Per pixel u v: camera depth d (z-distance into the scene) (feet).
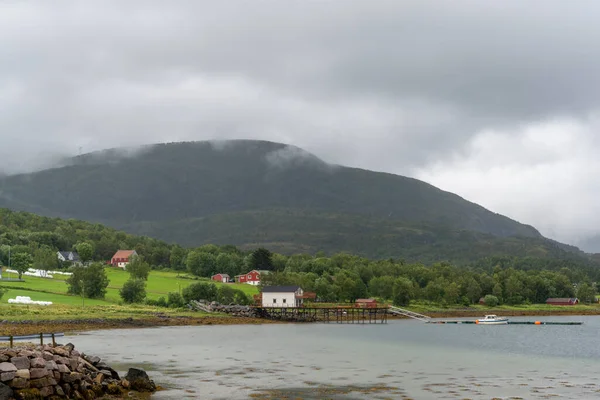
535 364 224.53
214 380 169.89
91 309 470.39
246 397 143.54
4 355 124.57
